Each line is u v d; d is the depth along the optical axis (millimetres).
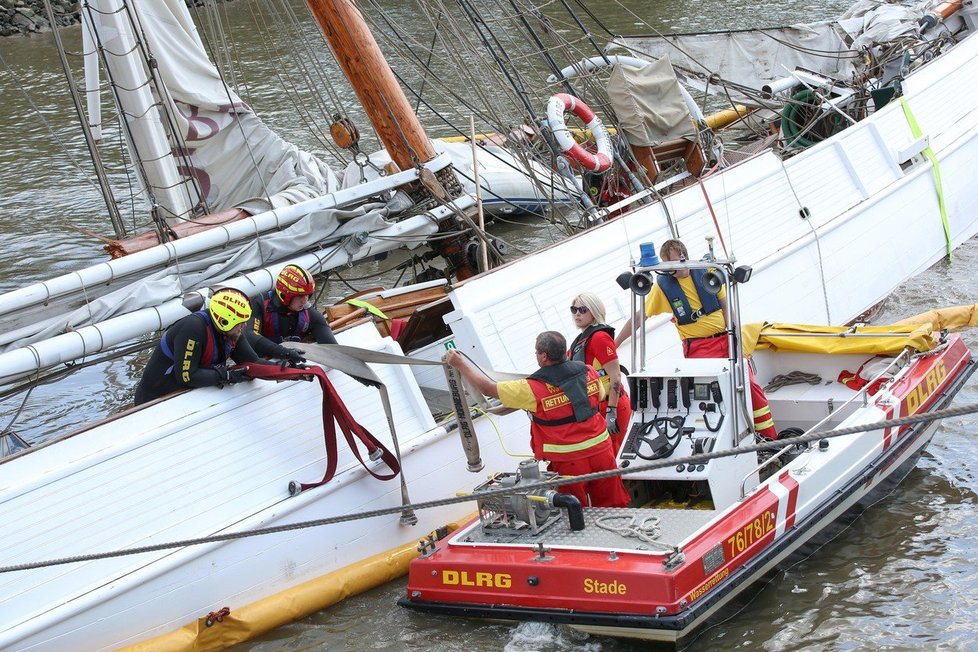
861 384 21422
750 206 26594
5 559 15727
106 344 20094
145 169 27672
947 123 33000
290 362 17766
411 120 24516
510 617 16109
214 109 28016
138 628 16531
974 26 40031
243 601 17391
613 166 29453
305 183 27828
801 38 38156
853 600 16844
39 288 20125
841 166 29219
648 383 18047
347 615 17703
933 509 19266
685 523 16250
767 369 22547
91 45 28500
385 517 18859
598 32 66500
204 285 21719
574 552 15992
